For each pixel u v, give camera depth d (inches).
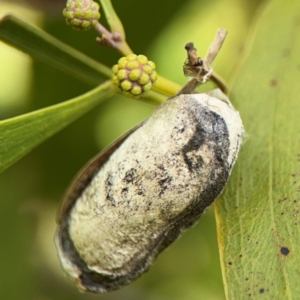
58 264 6.7
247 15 7.1
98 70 5.8
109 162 5.2
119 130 6.8
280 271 5.1
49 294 6.6
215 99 5.1
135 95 5.1
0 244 6.5
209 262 6.7
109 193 5.1
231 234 5.2
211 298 6.7
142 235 5.2
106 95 5.3
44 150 6.6
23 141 5.2
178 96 5.1
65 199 5.3
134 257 5.2
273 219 5.2
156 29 6.8
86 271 5.3
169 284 6.8
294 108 5.5
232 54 6.9
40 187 6.6
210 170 5.0
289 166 5.3
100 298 6.7
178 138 5.1
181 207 5.1
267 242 5.1
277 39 5.8
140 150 5.1
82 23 5.3
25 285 6.6
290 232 5.1
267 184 5.3
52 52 5.8
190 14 7.0
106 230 5.2
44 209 6.6
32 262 6.6
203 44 7.0
